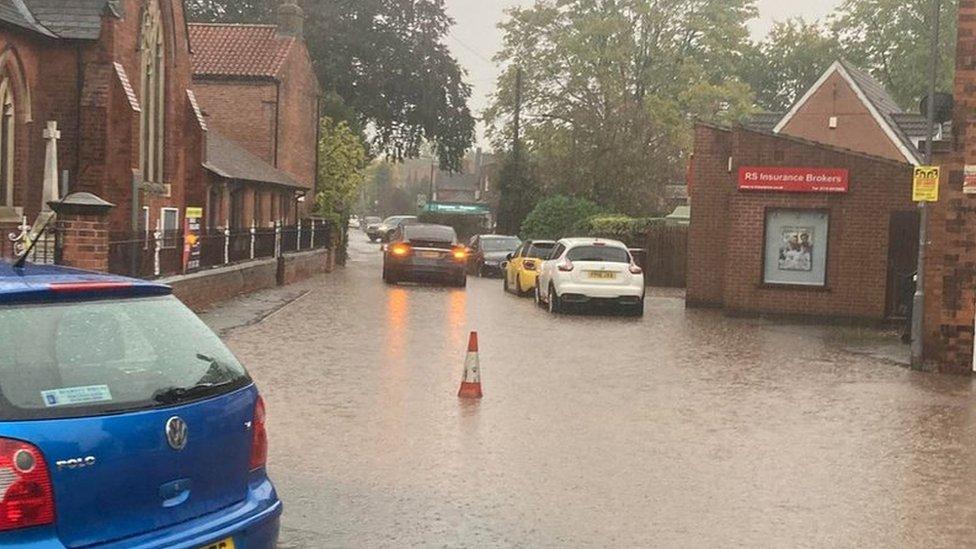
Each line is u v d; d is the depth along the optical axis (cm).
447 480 810
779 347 1783
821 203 2312
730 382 1356
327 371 1331
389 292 2795
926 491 812
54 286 446
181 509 449
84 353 440
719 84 5391
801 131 4306
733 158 2367
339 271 3941
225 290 2339
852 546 671
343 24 5550
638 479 830
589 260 2308
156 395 446
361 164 4947
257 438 503
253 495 495
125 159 2369
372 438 948
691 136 4988
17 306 432
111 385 436
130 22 2452
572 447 937
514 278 2925
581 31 4962
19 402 405
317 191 4625
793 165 2328
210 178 3048
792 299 2336
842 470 877
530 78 5172
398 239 3128
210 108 4012
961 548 670
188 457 450
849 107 4222
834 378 1420
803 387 1330
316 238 3781
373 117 5791
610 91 4797
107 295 469
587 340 1800
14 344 420
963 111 1478
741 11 5338
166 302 500
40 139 2327
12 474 391
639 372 1423
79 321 450
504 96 5184
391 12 5681
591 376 1372
